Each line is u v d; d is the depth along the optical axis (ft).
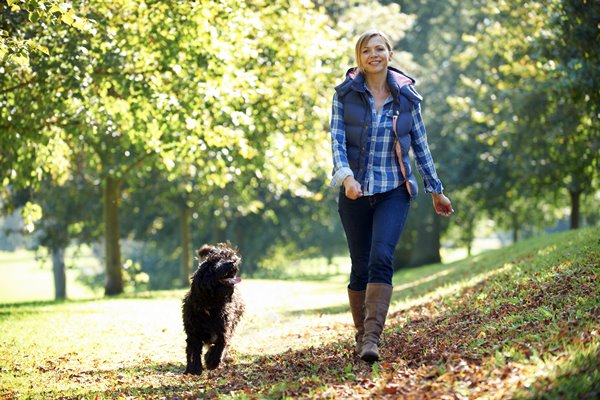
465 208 143.64
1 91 46.11
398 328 32.76
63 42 45.52
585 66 51.65
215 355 28.45
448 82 122.62
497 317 27.17
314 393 18.85
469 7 118.83
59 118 51.80
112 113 51.01
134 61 47.96
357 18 88.12
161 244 156.46
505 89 79.66
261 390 21.02
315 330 39.50
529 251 59.06
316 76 65.10
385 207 21.85
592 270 29.76
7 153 55.36
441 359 20.26
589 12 51.21
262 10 56.44
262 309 61.36
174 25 46.70
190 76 48.96
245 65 58.08
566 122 76.33
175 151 55.06
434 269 105.60
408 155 22.08
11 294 204.95
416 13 132.77
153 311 57.00
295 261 211.41
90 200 105.29
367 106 22.15
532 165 94.48
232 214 135.44
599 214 143.33
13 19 42.68
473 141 118.62
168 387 24.94
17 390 25.57
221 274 27.04
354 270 23.34
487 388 16.60
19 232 117.80
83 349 35.50
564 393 15.33
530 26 67.46
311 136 66.59
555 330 20.85
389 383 18.49
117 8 47.29
